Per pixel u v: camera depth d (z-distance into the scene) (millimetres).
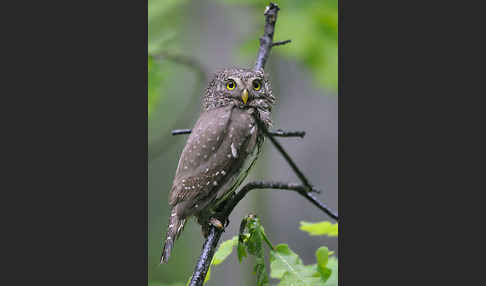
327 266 4754
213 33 5059
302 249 5055
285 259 4738
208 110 4852
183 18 5027
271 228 5062
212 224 4801
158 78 4930
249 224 4738
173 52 4953
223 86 4844
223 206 4840
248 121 4820
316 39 4988
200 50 5051
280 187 4684
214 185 4809
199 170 4809
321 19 5000
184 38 5031
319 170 5070
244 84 4832
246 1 5008
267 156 5074
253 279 5070
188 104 4984
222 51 5055
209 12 5051
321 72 4996
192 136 4824
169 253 4793
